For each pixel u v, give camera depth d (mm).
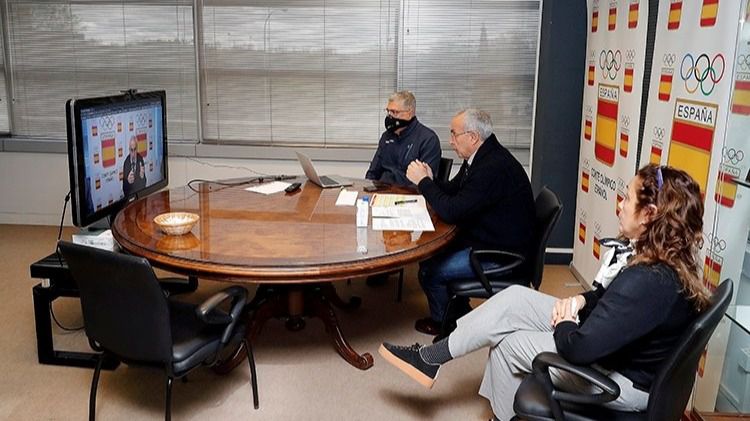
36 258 4242
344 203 3074
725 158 2137
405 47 4582
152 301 1980
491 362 2172
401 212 2893
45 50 4781
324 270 2191
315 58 4645
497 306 2166
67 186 4961
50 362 2811
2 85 4859
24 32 4758
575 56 4000
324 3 4543
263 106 4758
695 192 1633
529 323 2156
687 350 1506
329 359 2920
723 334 2172
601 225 3576
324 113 4738
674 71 2602
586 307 1972
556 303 2068
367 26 4570
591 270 3764
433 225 2723
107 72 4793
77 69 4805
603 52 3576
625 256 1904
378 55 4617
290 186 3354
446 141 4738
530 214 2869
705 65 2334
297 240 2463
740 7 2098
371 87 4680
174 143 4824
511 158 2881
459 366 2875
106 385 2654
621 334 1613
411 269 4234
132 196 3021
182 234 2502
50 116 4902
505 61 4578
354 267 2227
